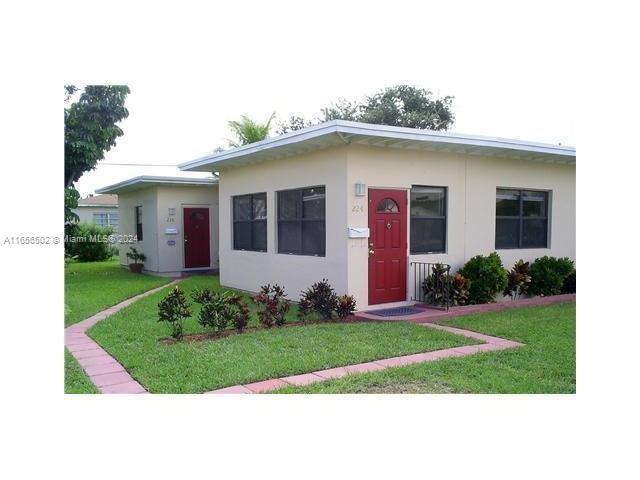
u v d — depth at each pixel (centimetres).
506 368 571
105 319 830
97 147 1400
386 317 818
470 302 938
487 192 1023
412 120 2330
